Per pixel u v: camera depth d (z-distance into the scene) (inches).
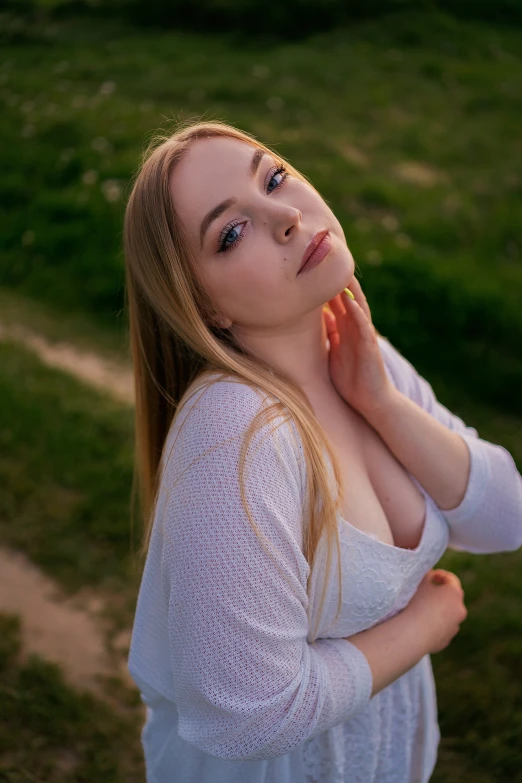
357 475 55.1
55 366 182.5
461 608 57.6
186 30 401.1
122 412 162.1
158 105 304.8
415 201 251.0
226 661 42.8
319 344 57.6
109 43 375.2
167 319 52.3
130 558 123.6
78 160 256.8
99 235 225.8
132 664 53.0
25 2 410.3
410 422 56.6
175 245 50.7
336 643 50.9
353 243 216.4
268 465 44.8
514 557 125.6
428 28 392.5
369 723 56.7
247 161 51.3
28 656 105.3
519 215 247.3
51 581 119.8
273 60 356.5
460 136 303.0
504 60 370.6
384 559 51.1
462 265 212.2
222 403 46.5
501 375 177.9
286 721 44.1
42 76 328.5
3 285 222.2
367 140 295.0
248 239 50.1
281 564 44.2
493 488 58.7
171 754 55.5
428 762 65.0
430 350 185.6
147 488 61.9
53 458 144.8
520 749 94.2
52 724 96.3
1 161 263.4
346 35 386.6
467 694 101.0
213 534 43.2
